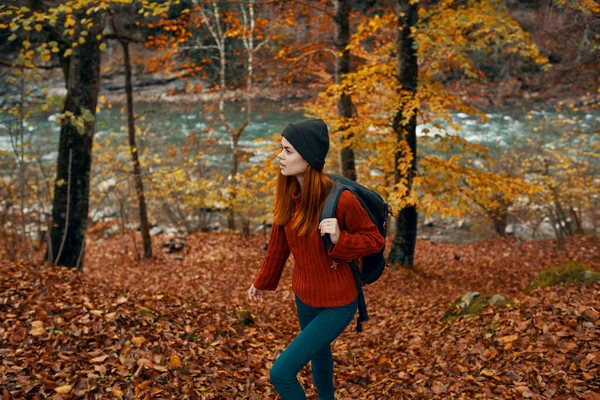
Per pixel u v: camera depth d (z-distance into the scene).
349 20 11.45
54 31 7.25
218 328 4.89
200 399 3.31
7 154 8.52
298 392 2.54
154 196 16.45
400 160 9.70
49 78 29.56
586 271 6.04
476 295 5.61
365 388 3.96
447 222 19.02
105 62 33.88
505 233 16.33
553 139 15.12
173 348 3.98
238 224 18.23
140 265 12.78
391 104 9.20
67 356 3.48
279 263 2.80
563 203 14.92
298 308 2.76
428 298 8.45
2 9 6.39
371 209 2.56
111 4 7.96
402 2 9.84
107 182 17.77
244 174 9.91
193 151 17.28
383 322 6.56
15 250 8.34
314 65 12.96
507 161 15.30
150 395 3.17
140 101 31.23
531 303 4.81
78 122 6.08
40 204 7.64
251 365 4.11
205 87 21.89
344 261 2.59
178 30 12.47
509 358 3.83
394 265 11.31
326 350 2.91
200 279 11.05
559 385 3.30
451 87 11.65
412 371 4.10
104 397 3.07
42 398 2.95
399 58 10.05
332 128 10.88
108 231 16.73
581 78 10.87
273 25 14.27
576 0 8.05
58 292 4.73
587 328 3.91
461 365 3.96
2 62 6.53
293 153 2.45
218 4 16.30
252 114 21.86
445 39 8.34
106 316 4.13
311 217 2.47
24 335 3.69
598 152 14.84
